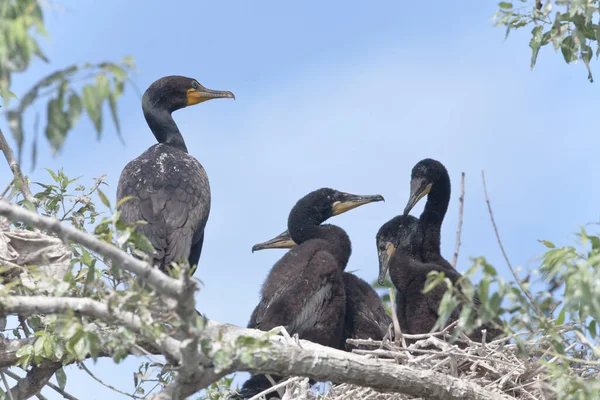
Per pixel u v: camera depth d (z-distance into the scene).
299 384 12.41
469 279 9.09
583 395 9.24
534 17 12.19
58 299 9.44
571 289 9.04
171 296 8.73
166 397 9.55
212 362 9.47
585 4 11.23
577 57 12.18
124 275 9.84
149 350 12.83
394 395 12.62
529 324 9.53
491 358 12.49
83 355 9.81
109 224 9.79
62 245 12.89
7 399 12.56
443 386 11.27
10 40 7.14
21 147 7.24
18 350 11.86
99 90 7.41
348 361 10.86
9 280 12.59
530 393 12.45
